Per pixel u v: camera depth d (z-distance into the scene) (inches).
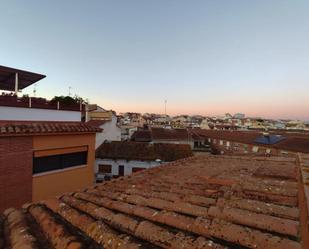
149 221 106.5
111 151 932.0
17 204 303.0
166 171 257.9
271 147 1405.0
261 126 3932.1
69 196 164.2
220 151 1806.1
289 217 99.7
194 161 331.6
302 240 76.1
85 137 403.2
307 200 104.0
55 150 354.0
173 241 85.3
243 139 1788.9
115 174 877.2
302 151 1146.7
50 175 345.4
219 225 92.3
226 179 179.8
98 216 118.0
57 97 510.9
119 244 87.6
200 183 178.9
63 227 110.6
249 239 81.5
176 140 1501.0
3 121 315.3
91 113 1148.5
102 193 166.9
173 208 119.8
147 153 917.2
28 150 315.0
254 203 115.0
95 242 94.1
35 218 133.2
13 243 104.1
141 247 83.7
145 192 158.7
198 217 102.0
